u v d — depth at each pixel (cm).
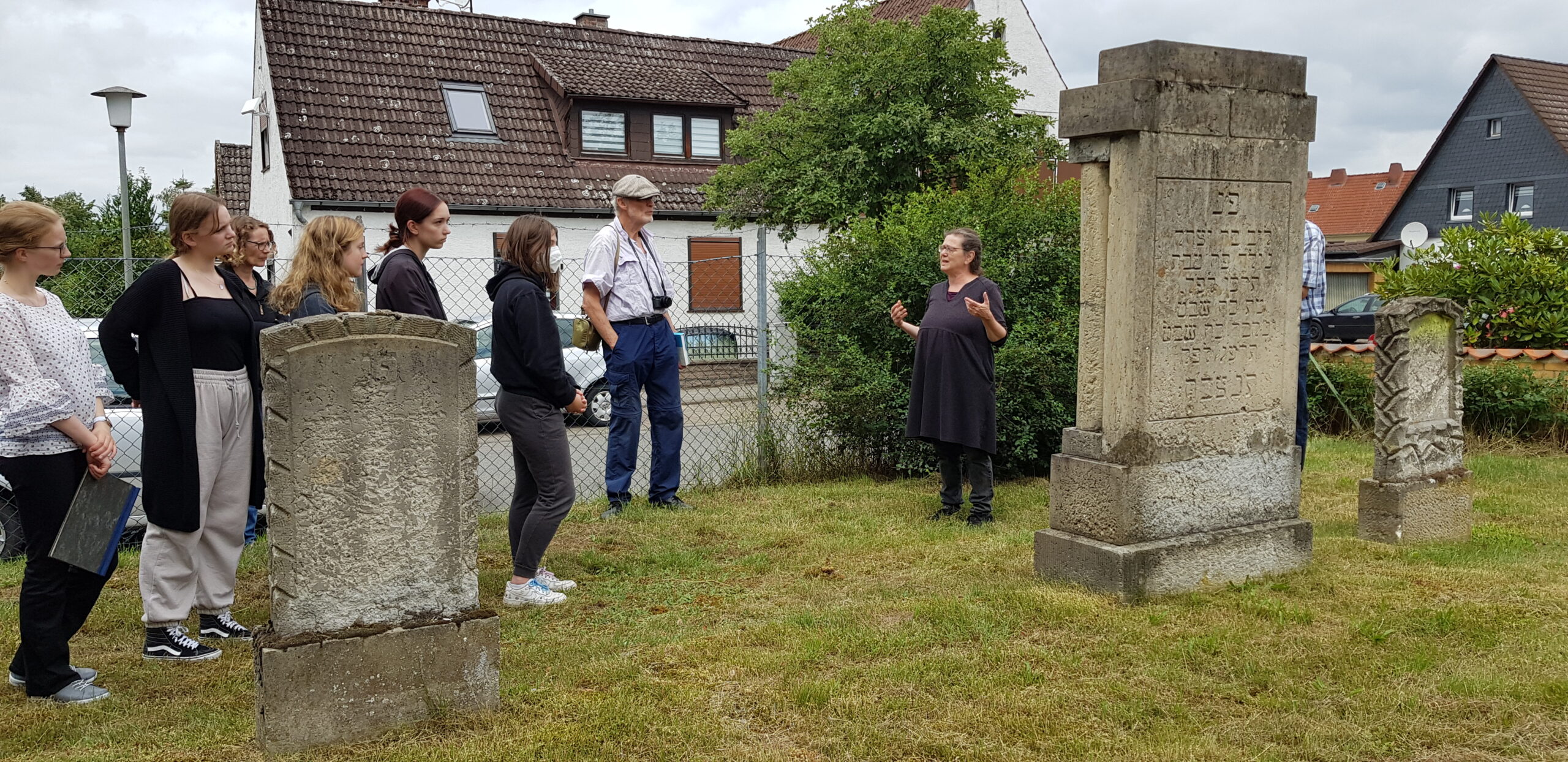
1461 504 629
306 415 334
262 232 549
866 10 1516
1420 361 612
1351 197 4884
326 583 342
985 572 550
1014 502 748
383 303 495
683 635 458
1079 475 514
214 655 431
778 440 855
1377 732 349
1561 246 1156
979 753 336
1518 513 693
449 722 356
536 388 493
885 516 695
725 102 2169
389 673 351
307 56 1948
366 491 346
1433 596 494
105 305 852
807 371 837
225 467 439
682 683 398
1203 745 340
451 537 362
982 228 862
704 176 2148
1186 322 500
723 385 881
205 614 456
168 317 407
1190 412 507
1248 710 369
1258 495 536
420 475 354
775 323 888
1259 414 533
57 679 382
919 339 664
